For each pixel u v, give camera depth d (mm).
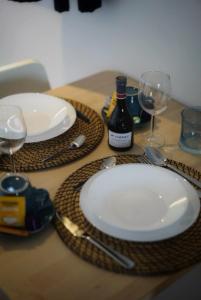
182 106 1466
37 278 855
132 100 1331
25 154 1195
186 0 1320
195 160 1193
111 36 1662
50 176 1127
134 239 888
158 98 1205
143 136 1299
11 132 1106
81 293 824
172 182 1034
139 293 823
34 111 1378
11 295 822
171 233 899
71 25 1820
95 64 1819
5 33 2244
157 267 862
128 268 858
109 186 1042
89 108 1411
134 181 1058
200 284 1322
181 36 1396
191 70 1424
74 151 1210
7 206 928
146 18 1481
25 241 935
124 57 1658
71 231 944
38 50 2102
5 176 970
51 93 1531
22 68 1688
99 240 922
